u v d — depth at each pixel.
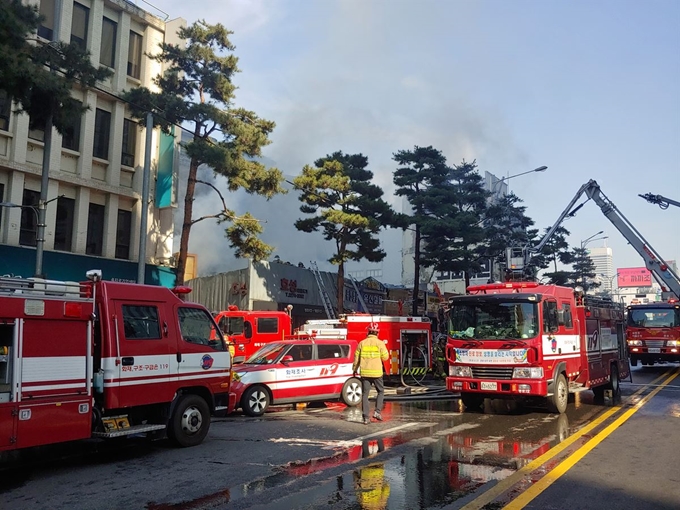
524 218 41.28
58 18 21.28
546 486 6.40
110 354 7.77
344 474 6.94
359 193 26.83
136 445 8.86
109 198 23.14
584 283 54.97
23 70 11.28
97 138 22.94
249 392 11.91
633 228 25.84
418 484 6.49
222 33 21.16
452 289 53.19
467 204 38.53
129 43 24.19
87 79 14.71
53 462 7.79
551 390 11.66
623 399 14.66
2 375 6.59
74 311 7.30
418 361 18.05
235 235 22.06
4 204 14.77
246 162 20.86
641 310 25.28
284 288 28.83
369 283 34.50
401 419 11.32
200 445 8.79
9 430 6.51
